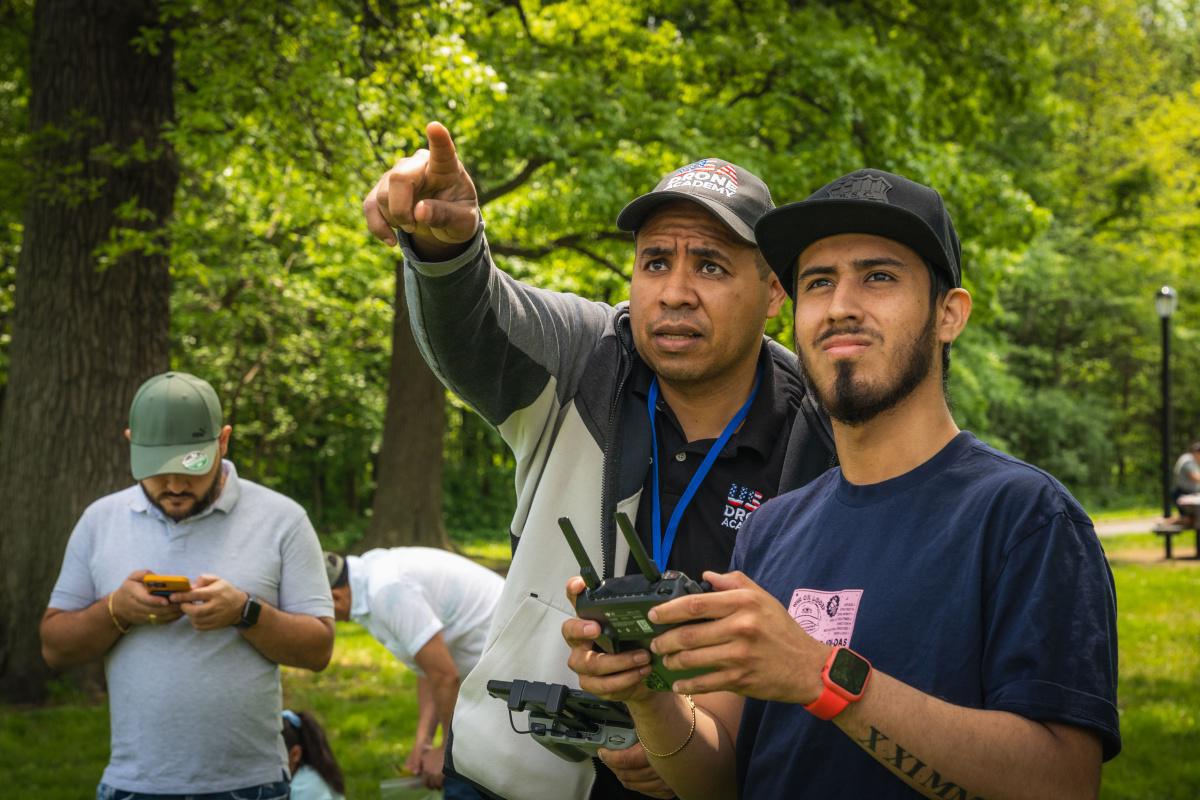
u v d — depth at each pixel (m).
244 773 3.09
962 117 13.76
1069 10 21.75
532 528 2.25
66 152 7.93
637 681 1.47
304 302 17.52
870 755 1.47
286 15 7.80
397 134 8.00
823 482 1.75
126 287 8.06
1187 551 16.22
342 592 4.06
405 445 15.74
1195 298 29.16
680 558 2.23
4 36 9.63
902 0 13.12
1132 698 7.17
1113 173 26.72
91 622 3.04
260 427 20.75
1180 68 32.16
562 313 2.33
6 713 7.53
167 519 3.18
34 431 7.92
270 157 8.28
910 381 1.57
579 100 10.73
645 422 2.29
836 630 1.53
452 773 2.32
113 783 3.05
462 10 8.59
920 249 1.57
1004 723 1.33
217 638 3.09
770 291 2.39
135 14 8.04
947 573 1.48
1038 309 29.22
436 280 1.92
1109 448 30.41
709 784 1.75
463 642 4.10
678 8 12.53
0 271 13.52
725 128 11.17
